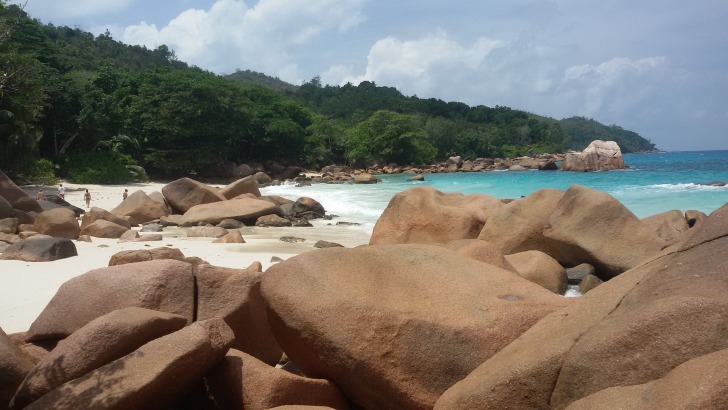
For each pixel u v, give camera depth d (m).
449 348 5.78
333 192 46.66
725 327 4.00
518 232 14.40
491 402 4.64
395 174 83.25
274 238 22.38
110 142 59.53
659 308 4.23
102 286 7.27
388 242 15.95
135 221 28.30
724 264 4.53
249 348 7.45
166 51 152.00
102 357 5.84
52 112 54.53
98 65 82.75
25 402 5.77
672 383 3.72
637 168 65.19
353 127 105.62
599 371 4.29
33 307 10.08
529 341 5.12
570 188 13.91
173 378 5.54
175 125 65.94
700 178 45.47
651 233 12.92
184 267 7.45
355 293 6.00
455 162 92.56
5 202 22.61
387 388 5.70
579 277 12.80
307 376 6.44
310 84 199.50
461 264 6.93
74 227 20.16
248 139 82.00
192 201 30.09
